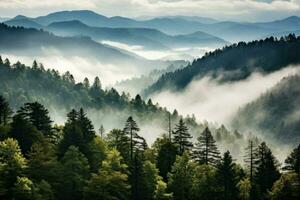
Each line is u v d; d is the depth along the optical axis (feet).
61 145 207.62
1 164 158.51
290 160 219.20
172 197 193.47
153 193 193.98
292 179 199.31
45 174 172.04
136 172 192.34
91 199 171.22
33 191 156.04
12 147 161.79
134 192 189.78
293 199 197.57
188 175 206.28
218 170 208.44
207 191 202.90
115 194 177.27
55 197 171.01
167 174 211.20
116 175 176.14
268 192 208.13
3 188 153.89
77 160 183.83
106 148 217.15
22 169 163.53
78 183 178.09
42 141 198.80
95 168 202.80
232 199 204.13
